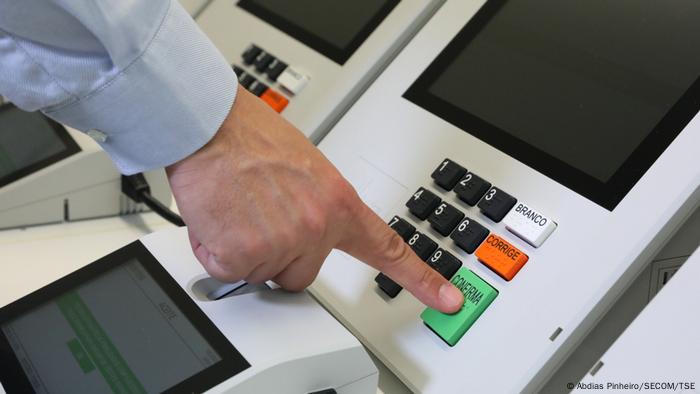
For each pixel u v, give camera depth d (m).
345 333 0.56
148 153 0.55
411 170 0.73
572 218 0.62
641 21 0.70
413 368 0.62
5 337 0.59
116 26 0.49
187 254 0.63
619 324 0.60
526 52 0.74
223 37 0.96
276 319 0.56
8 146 0.86
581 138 0.66
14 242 0.83
